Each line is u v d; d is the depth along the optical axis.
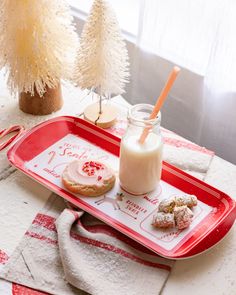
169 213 0.91
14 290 0.82
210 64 1.28
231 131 1.39
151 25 1.37
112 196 0.97
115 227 0.90
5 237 0.90
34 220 0.93
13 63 1.07
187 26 1.31
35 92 1.15
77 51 1.08
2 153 1.08
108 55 1.06
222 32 1.22
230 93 1.32
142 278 0.84
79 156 1.06
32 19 1.03
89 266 0.85
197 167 1.07
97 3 1.03
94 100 1.24
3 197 0.98
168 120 1.52
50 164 1.03
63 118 1.12
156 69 1.45
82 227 0.91
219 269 0.87
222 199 0.96
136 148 0.93
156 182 0.98
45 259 0.86
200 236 0.89
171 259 0.87
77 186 0.96
